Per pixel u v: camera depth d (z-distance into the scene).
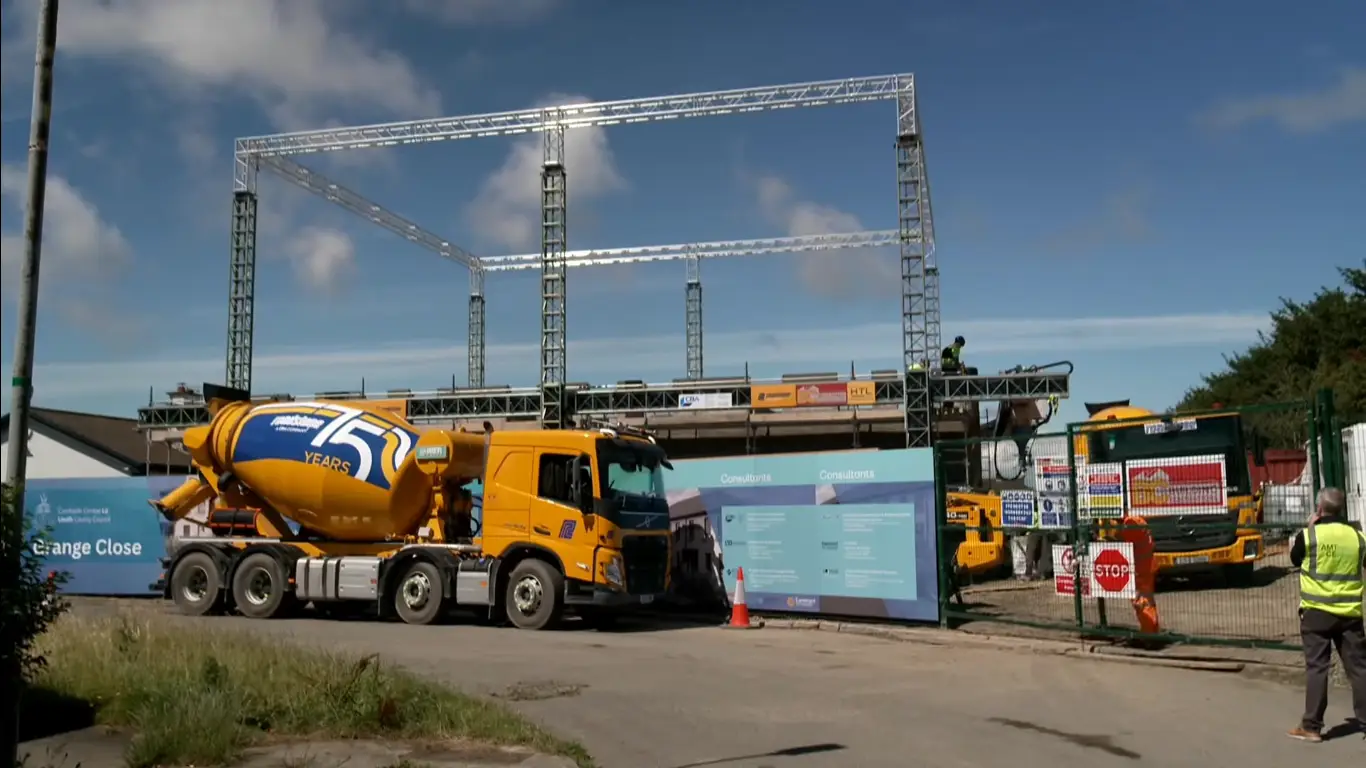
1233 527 12.80
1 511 6.36
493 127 36.66
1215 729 9.20
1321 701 8.74
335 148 38.22
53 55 7.08
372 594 17.81
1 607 6.20
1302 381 42.78
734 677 11.82
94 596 22.98
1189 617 15.55
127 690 9.05
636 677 11.75
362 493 18.59
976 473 23.89
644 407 35.31
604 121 35.75
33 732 8.16
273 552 18.66
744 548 18.11
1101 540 14.12
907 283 33.28
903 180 33.47
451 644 14.43
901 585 16.25
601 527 16.16
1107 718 9.66
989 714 9.83
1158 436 18.50
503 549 16.80
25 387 6.78
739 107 34.41
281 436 19.22
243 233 39.19
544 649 14.00
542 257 36.47
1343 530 8.85
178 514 20.45
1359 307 44.78
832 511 17.17
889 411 33.62
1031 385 32.59
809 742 8.62
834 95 33.78
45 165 7.00
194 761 7.28
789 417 34.19
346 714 8.41
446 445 18.03
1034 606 17.44
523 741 8.02
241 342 39.16
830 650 14.16
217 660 9.80
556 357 36.16
